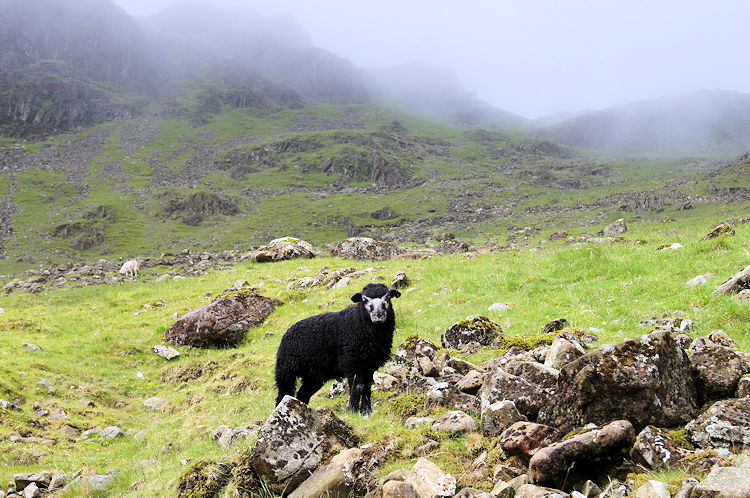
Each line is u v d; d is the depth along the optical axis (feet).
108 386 52.44
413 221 412.16
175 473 26.58
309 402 34.55
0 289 102.94
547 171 600.39
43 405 43.55
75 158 650.02
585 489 15.90
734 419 17.22
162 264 131.03
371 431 24.21
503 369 24.23
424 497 16.37
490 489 17.03
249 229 415.44
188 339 62.69
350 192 562.66
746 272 37.29
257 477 20.39
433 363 32.58
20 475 30.78
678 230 136.56
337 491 18.29
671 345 20.72
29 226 414.41
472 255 84.33
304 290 77.05
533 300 49.67
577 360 20.42
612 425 17.29
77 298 89.66
